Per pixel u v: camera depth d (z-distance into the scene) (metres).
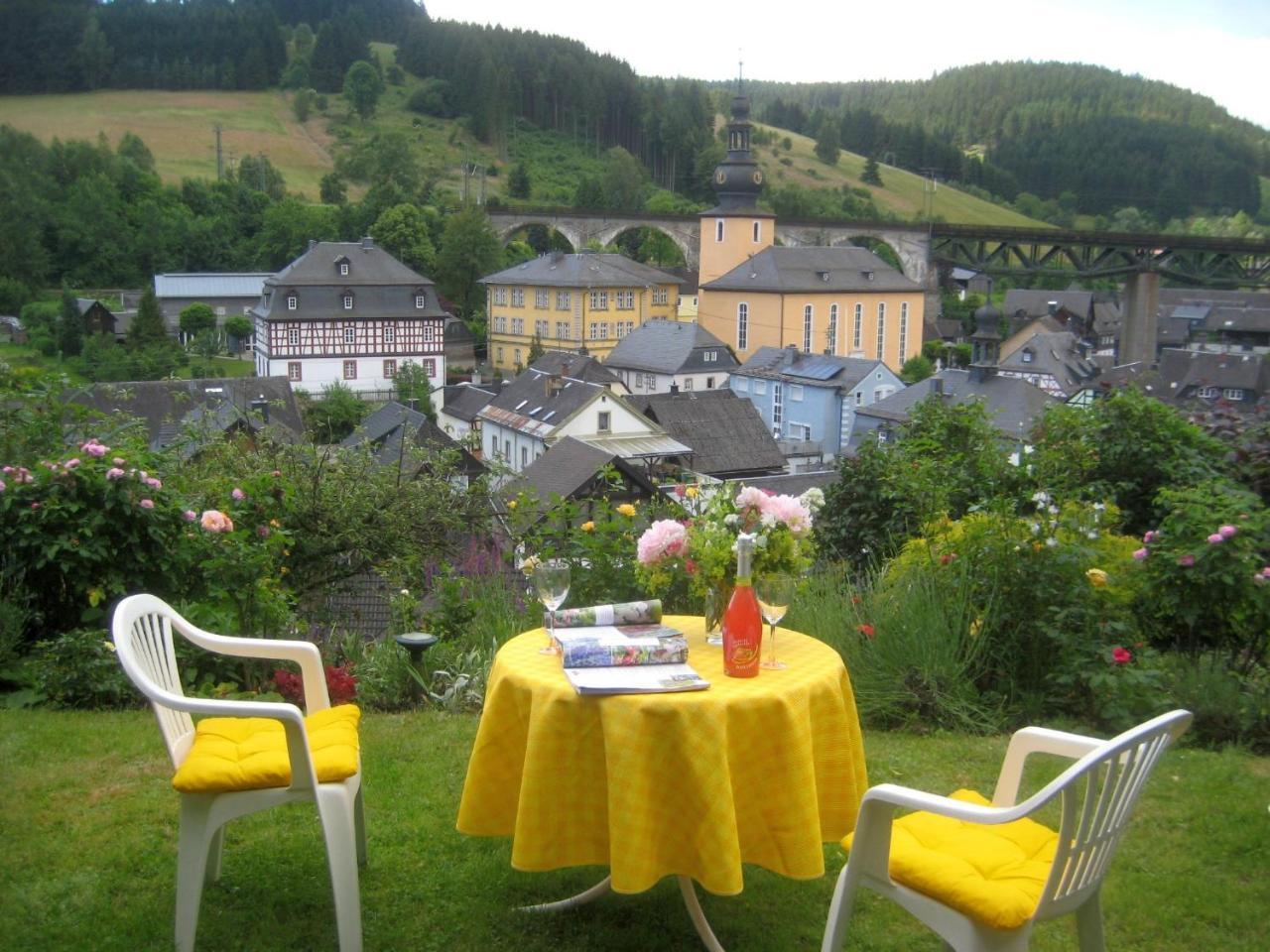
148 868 3.99
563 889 3.91
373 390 60.22
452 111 142.38
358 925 3.33
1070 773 2.56
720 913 3.77
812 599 6.14
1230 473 8.37
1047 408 9.35
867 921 3.73
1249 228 142.38
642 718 3.18
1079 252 96.44
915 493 8.40
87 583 6.26
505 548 7.41
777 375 57.47
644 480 23.48
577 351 68.50
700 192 145.50
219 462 9.43
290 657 3.86
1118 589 6.05
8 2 129.12
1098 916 2.96
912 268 88.06
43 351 61.84
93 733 5.38
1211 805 4.64
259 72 140.75
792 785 3.26
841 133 175.88
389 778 4.88
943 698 5.73
